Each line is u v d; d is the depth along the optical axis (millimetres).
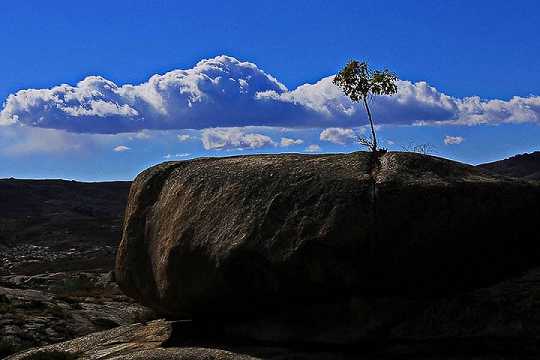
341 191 14914
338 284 14750
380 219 14500
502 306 14578
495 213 14734
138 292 17906
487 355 14289
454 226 14555
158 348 16016
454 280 15016
